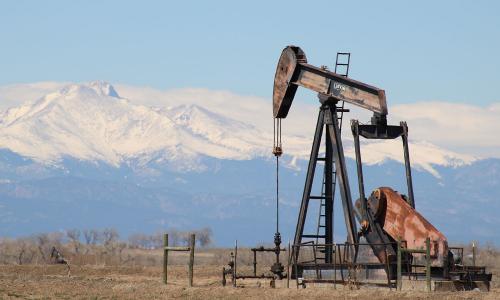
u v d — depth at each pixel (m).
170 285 104.88
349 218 104.06
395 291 91.44
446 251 94.88
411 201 101.88
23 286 105.44
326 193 110.00
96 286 105.31
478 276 96.00
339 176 106.19
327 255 108.81
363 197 100.75
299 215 110.19
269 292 95.00
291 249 108.62
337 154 106.81
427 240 92.31
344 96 105.50
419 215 96.81
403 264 96.44
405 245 97.00
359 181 100.94
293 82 111.25
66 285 106.88
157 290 98.56
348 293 91.44
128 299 91.56
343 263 100.88
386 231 99.06
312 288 98.56
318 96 108.69
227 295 93.38
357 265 99.38
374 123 102.19
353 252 102.25
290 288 99.62
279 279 106.00
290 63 111.69
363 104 103.50
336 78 106.38
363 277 99.00
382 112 100.94
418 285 93.69
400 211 98.06
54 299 92.56
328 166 110.12
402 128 102.50
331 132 107.56
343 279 99.12
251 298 90.31
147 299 91.31
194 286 103.94
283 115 115.38
